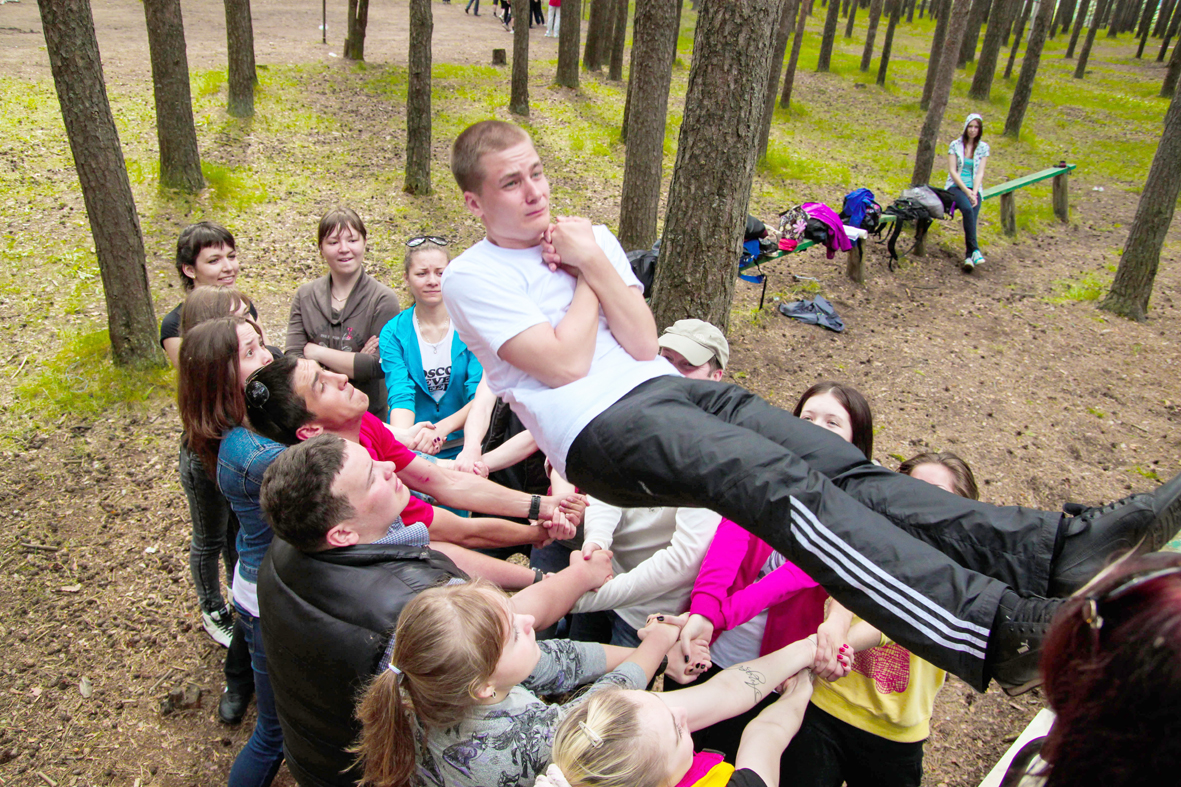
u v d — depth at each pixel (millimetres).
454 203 9898
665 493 1832
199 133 10641
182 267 3969
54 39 5098
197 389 2590
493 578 2543
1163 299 9508
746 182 4160
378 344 3924
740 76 3902
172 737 3320
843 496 1726
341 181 10062
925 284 9406
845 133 16109
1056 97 23016
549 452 1971
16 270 7062
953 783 3350
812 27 35656
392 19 23125
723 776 1761
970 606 1531
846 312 8359
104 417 5523
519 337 1913
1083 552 1656
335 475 1959
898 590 1587
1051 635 1042
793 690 2146
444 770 1729
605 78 17047
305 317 4121
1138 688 876
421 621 1643
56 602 3982
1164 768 864
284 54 16000
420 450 3258
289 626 2020
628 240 7133
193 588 4117
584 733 1558
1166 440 6340
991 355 7633
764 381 6785
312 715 2074
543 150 11992
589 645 2143
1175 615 878
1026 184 11133
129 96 11578
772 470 1738
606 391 1931
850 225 8797
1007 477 5723
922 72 24953
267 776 2699
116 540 4430
